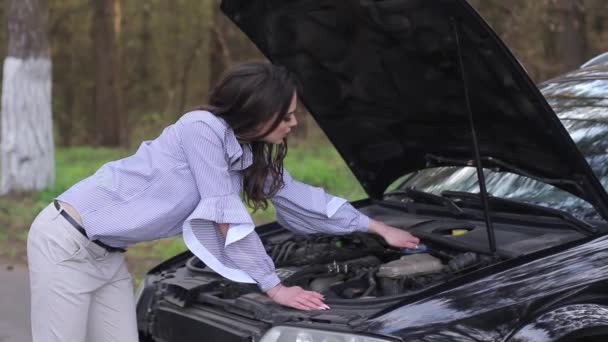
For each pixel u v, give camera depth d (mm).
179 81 29812
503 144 3406
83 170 13891
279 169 3137
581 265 2895
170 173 2916
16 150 11000
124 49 28500
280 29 3564
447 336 2602
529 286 2791
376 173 4266
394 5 3027
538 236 3330
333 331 2680
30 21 10969
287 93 2881
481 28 2832
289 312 2869
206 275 3469
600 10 14789
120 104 24906
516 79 2910
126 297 3197
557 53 15281
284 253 3633
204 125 2879
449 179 4117
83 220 2914
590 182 3121
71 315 2986
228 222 2852
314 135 15125
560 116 3883
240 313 3031
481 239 3385
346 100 3834
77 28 28766
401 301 2768
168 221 2961
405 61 3377
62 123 30297
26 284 6734
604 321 2748
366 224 3375
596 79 4051
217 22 23391
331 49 3545
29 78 11008
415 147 3955
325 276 3271
